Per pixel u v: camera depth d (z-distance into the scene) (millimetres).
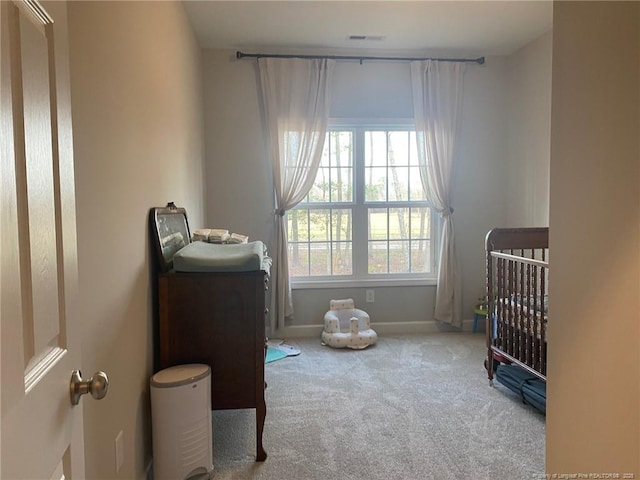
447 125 3953
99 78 1400
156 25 2166
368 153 4078
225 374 2006
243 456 2057
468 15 3191
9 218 563
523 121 3865
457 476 1882
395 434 2238
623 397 1062
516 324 2672
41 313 664
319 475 1901
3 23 558
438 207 4035
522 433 2236
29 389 611
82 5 1275
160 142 2232
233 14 3113
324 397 2691
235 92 3826
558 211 1298
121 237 1596
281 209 3842
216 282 1981
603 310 1122
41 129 682
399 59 3924
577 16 1188
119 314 1560
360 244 4105
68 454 783
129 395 1663
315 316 4047
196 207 3350
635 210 1007
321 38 3598
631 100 1009
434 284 4121
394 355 3467
